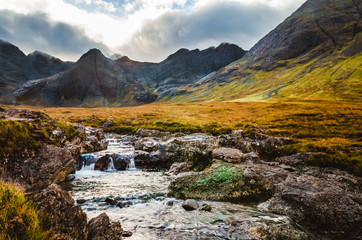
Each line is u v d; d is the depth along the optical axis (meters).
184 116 81.75
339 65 192.38
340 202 12.27
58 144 23.14
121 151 32.12
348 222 11.11
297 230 10.65
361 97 115.88
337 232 10.91
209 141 31.58
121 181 20.72
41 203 6.52
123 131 60.81
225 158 24.44
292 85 188.62
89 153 28.59
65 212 7.02
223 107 109.56
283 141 32.25
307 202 12.52
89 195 15.77
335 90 144.88
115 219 11.41
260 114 74.94
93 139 32.59
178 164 26.52
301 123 46.84
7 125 17.08
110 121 70.12
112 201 14.20
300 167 24.25
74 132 28.91
